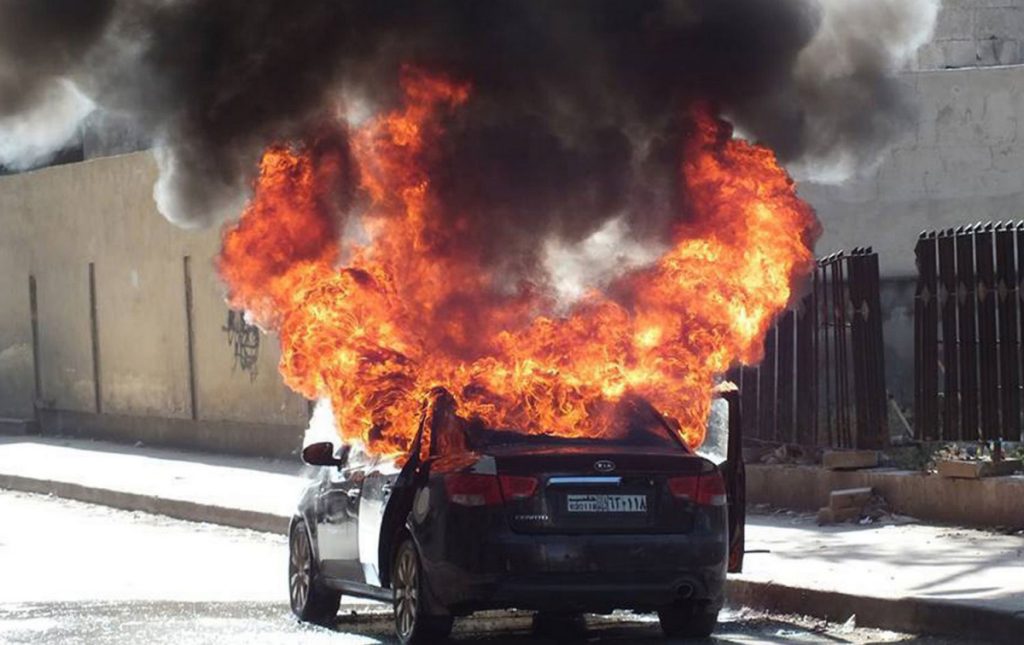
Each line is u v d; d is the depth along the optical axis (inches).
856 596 450.3
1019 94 796.0
